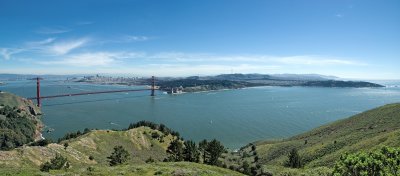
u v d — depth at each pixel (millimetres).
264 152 147125
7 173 36406
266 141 177750
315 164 96312
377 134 116062
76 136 155625
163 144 151125
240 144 183250
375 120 146500
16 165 82250
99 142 133750
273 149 148125
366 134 120188
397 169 22906
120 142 140375
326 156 104500
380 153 24047
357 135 122625
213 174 45750
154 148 143750
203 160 110875
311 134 169500
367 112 170500
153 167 48031
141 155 129375
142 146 142500
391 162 23188
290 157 105562
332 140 130500
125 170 43250
